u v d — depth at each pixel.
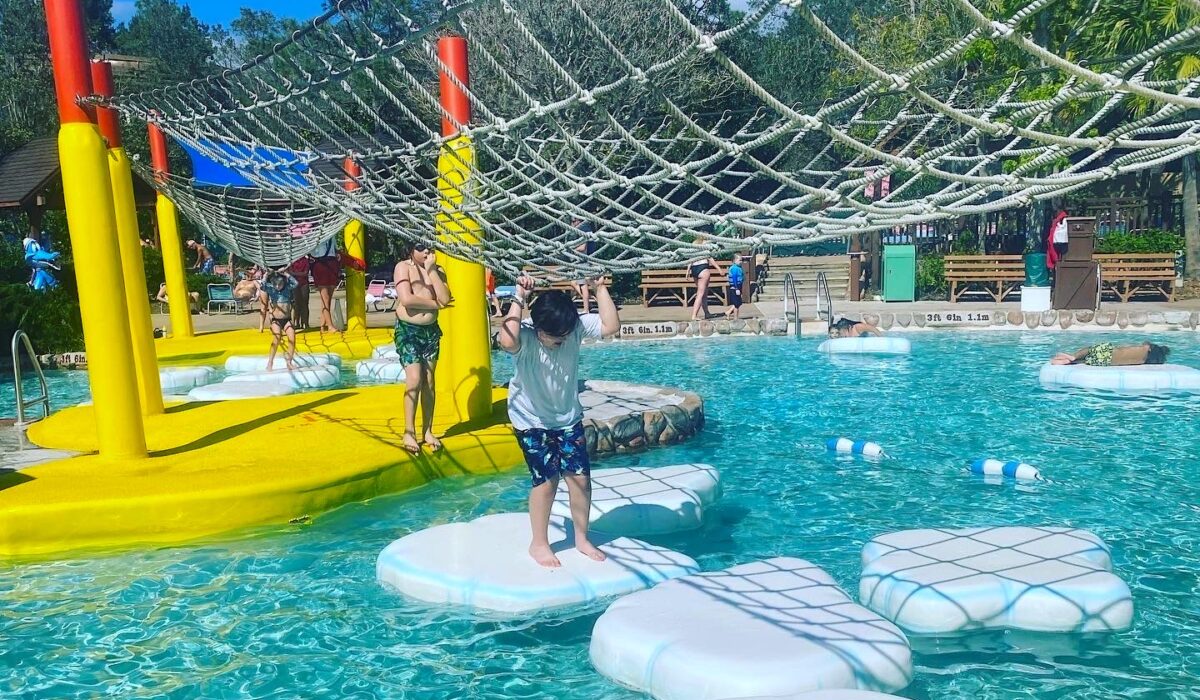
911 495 6.09
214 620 4.31
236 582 4.77
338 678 3.73
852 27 22.56
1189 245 19.64
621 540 4.94
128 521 5.43
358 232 15.87
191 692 3.63
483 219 4.51
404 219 5.22
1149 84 3.63
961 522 5.50
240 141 5.47
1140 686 3.49
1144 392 9.48
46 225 25.48
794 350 13.63
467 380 7.55
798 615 3.82
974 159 3.74
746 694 3.23
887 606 4.12
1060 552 4.44
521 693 3.58
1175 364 10.57
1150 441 7.38
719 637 3.60
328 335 15.27
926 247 25.34
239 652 3.97
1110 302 18.06
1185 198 19.58
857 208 3.40
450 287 7.52
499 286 18.44
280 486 5.73
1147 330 14.89
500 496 6.26
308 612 4.37
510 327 4.17
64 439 7.35
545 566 4.54
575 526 4.68
